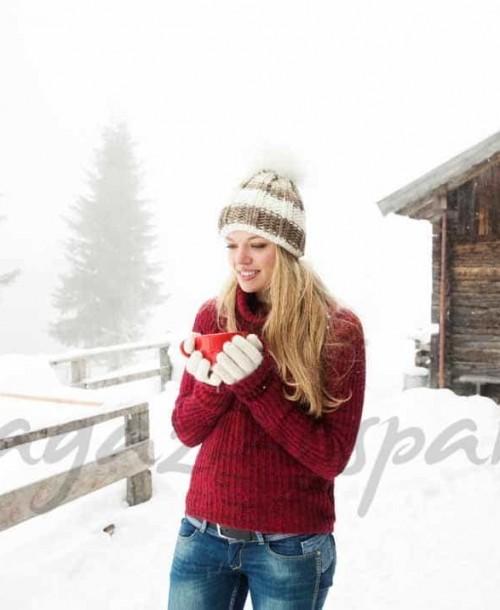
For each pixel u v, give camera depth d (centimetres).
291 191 178
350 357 167
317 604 170
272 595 166
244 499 165
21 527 416
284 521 164
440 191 956
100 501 457
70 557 374
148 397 893
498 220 959
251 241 175
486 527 447
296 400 164
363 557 405
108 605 335
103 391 888
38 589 343
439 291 998
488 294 971
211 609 176
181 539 181
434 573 380
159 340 1011
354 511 485
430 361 1023
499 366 966
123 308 2922
